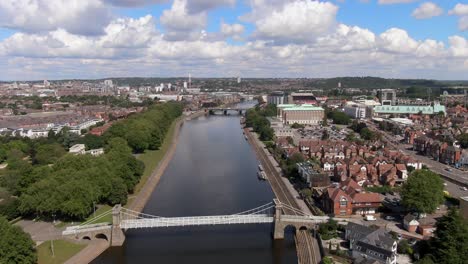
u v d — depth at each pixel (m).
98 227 176.88
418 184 184.75
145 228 194.50
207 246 175.25
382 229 159.38
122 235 176.88
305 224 181.50
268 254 167.88
